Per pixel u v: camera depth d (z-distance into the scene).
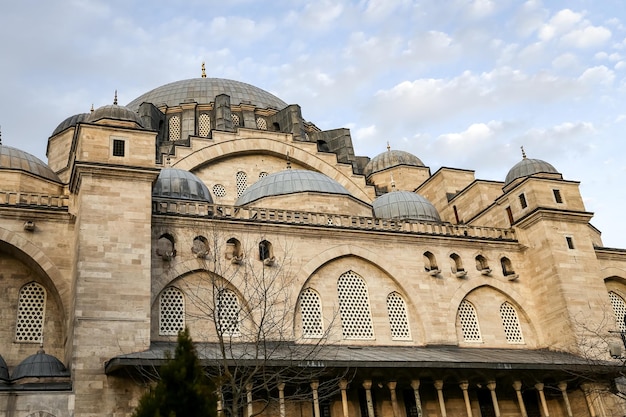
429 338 41.09
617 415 41.00
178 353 18.45
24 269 35.62
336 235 41.41
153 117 56.41
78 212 35.00
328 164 55.81
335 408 36.72
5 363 31.77
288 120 58.28
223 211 39.53
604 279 49.66
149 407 17.33
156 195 42.12
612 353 36.38
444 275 43.53
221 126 55.12
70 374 31.11
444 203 57.59
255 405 34.88
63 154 51.19
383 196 52.50
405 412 38.47
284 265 39.16
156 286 35.62
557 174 50.12
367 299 41.09
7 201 35.72
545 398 42.84
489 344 43.25
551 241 45.12
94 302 32.25
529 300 45.59
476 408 40.12
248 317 36.94
